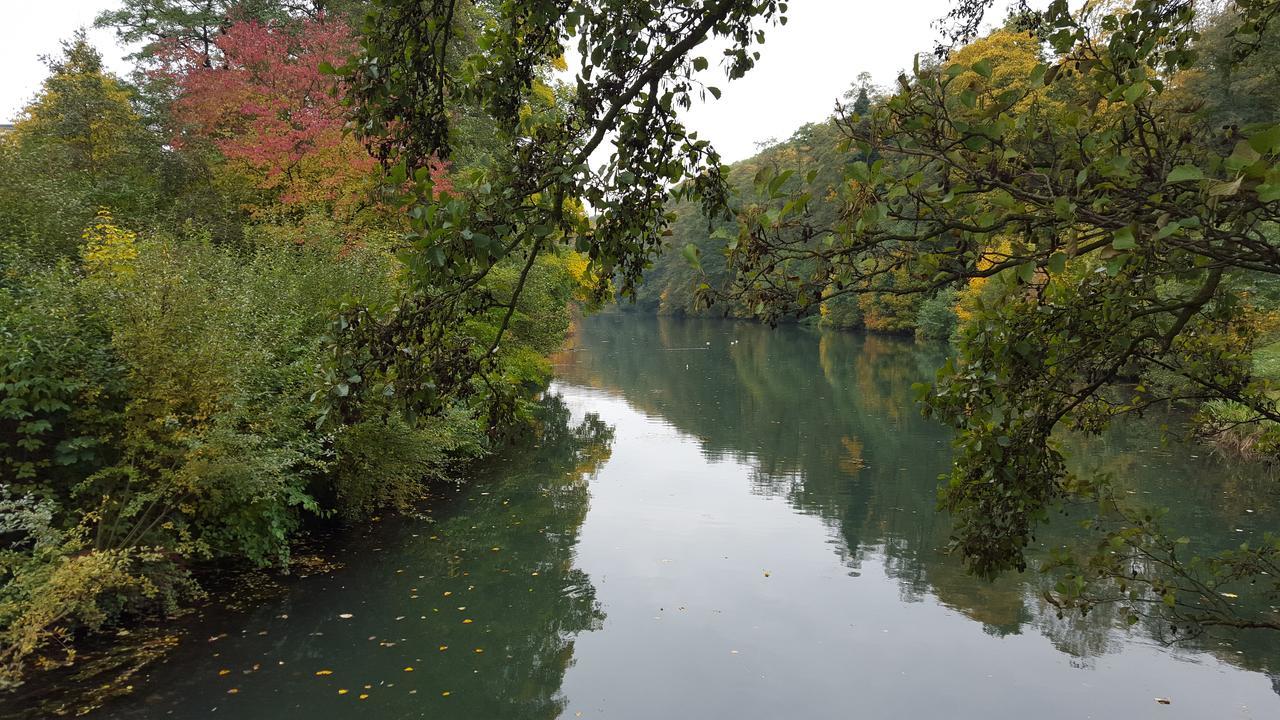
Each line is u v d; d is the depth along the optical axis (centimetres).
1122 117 199
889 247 199
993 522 280
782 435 1584
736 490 1131
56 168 1056
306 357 778
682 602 712
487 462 1298
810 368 2894
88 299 647
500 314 1399
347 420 211
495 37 246
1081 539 843
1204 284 238
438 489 1106
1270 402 266
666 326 6153
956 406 264
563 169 194
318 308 866
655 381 2542
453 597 714
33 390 577
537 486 1142
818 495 1101
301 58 1348
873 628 654
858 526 951
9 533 587
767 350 3753
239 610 656
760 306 197
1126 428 1452
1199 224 153
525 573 781
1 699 487
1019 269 184
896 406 1942
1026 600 708
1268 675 563
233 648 586
